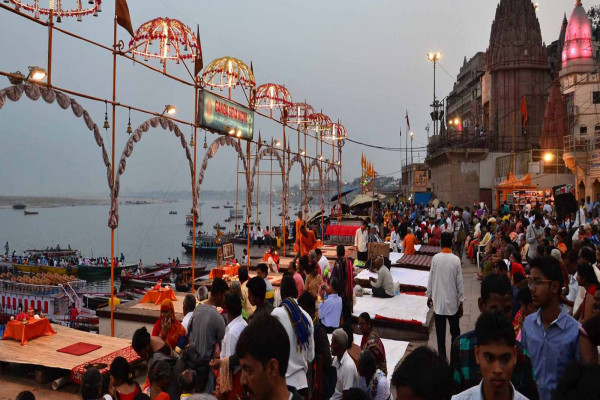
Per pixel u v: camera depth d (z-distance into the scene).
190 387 5.12
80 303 25.86
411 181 63.25
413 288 14.20
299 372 5.04
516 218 23.14
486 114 52.03
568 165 31.47
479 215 32.97
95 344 9.01
